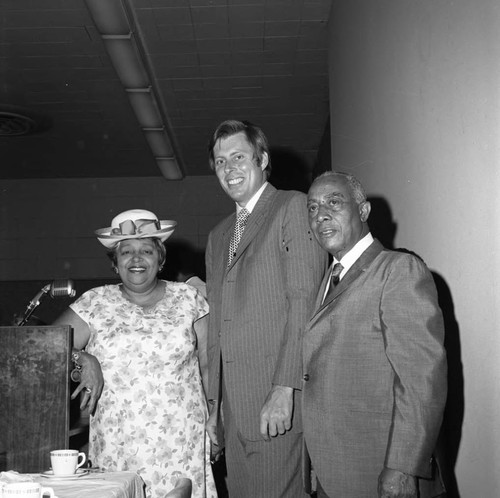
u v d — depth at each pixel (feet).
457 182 7.24
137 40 18.33
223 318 8.56
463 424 7.24
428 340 6.31
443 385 6.25
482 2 6.38
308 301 7.93
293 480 8.10
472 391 6.91
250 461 8.30
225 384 8.50
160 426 8.98
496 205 6.12
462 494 7.31
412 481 6.13
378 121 11.35
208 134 25.72
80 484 6.41
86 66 20.15
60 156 27.91
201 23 17.66
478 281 6.66
